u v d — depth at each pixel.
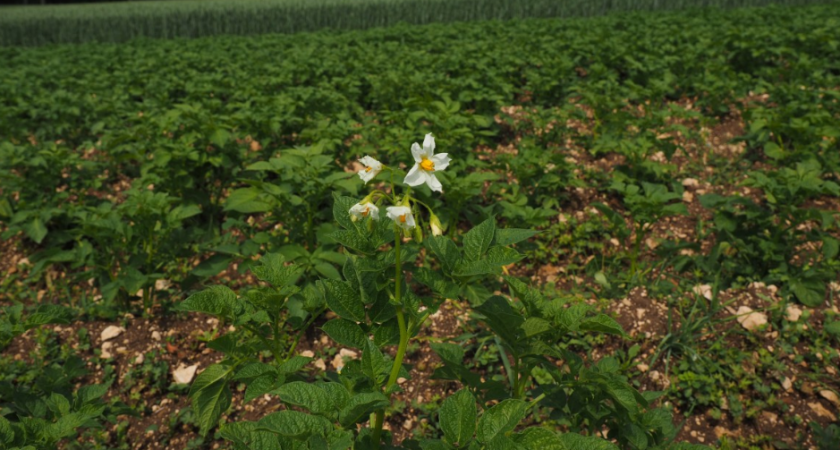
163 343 3.83
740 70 8.58
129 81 8.84
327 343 3.81
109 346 3.81
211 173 5.35
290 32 19.22
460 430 1.68
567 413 2.58
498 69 7.93
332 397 1.77
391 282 2.14
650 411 2.24
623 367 3.52
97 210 4.28
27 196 5.28
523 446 1.53
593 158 6.10
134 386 3.55
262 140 5.86
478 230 2.07
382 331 2.15
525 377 2.41
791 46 8.85
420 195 4.50
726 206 4.47
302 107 6.55
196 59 9.89
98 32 19.03
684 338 3.67
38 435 2.19
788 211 4.09
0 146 5.36
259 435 1.75
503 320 2.08
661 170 5.23
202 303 2.32
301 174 4.21
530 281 4.35
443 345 2.46
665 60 7.89
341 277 3.78
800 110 6.19
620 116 6.16
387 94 7.30
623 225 4.41
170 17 18.91
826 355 3.47
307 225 4.29
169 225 4.14
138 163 6.19
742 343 3.66
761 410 3.24
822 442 2.97
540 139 6.42
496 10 19.02
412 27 12.90
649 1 18.48
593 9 18.59
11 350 3.74
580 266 4.56
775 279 4.04
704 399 3.29
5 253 5.02
